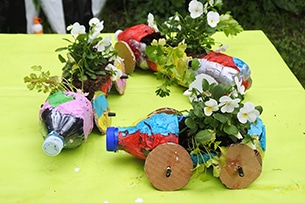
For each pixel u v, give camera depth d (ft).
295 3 6.48
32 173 2.62
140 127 2.58
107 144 2.59
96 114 2.86
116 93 3.32
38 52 3.81
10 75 3.48
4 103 3.16
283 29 6.36
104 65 3.13
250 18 6.43
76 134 2.65
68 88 2.95
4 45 3.89
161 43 3.04
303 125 3.04
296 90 3.41
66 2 5.31
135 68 3.63
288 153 2.79
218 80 3.18
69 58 3.06
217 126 2.48
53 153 2.54
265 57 3.84
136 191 2.52
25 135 2.89
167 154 2.48
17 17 5.46
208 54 3.32
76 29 3.05
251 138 2.48
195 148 2.52
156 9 6.22
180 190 2.54
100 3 5.70
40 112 2.73
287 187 2.55
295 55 5.90
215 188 2.55
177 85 3.41
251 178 2.54
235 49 3.95
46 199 2.46
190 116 2.50
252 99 3.29
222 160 2.47
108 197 2.48
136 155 2.62
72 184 2.56
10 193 2.49
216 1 3.43
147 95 3.33
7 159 2.71
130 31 3.57
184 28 3.38
